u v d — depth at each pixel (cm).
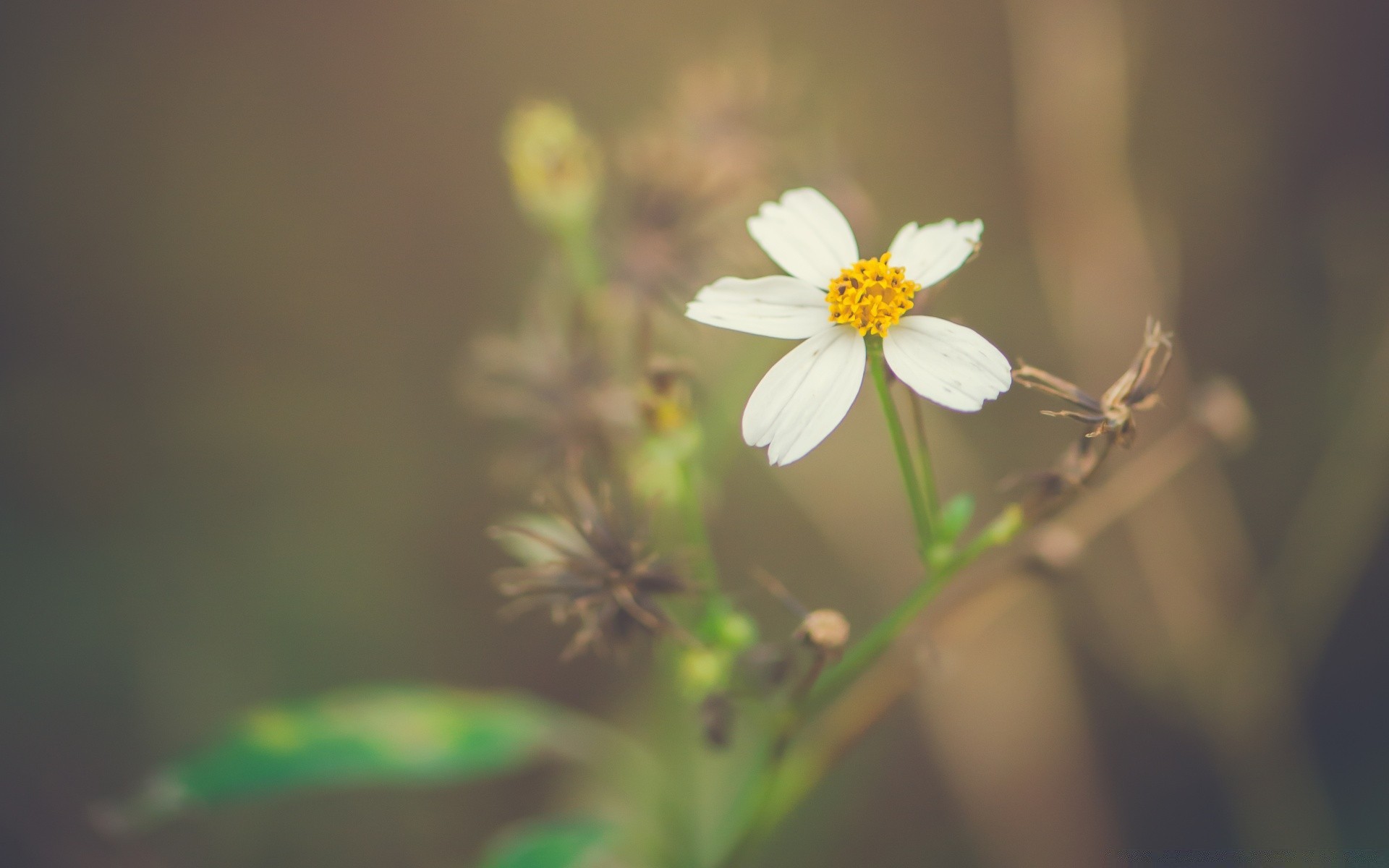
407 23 41
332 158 41
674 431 26
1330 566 33
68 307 38
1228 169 38
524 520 26
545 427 27
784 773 26
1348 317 36
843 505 34
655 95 40
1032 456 37
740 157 29
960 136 40
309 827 34
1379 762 33
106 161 39
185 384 39
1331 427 35
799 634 23
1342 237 37
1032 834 33
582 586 24
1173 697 35
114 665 34
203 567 36
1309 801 32
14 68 39
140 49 40
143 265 39
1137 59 37
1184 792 34
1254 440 36
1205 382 37
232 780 27
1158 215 38
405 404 39
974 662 33
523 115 29
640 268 28
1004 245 39
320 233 40
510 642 37
